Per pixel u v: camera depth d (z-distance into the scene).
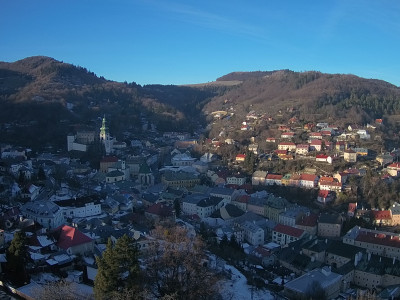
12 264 96.94
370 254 146.00
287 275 140.12
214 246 150.12
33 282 99.25
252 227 174.38
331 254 151.38
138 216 172.00
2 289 97.38
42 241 119.62
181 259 86.75
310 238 161.25
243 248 161.12
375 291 129.75
